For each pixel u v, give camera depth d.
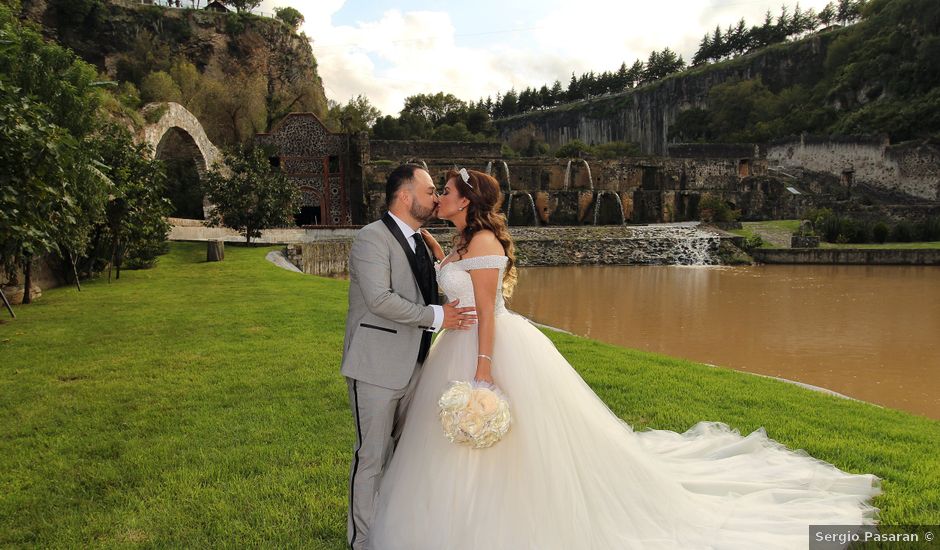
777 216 50.00
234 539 2.97
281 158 45.06
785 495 3.25
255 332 8.76
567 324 15.71
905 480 3.52
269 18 66.38
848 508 3.11
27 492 3.59
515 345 3.00
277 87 66.62
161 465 3.93
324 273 27.80
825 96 75.06
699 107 99.50
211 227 30.42
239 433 4.50
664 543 2.79
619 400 5.32
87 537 3.03
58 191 9.01
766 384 6.30
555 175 49.31
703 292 22.16
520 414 2.85
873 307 18.19
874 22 76.75
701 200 46.00
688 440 4.06
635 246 37.34
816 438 4.34
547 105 133.25
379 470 2.90
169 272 18.64
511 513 2.70
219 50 60.88
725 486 3.34
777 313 17.20
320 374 6.24
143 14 57.12
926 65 62.50
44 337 8.52
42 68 13.23
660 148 104.88
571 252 36.59
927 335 13.77
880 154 55.72
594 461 2.95
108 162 15.80
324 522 3.11
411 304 2.78
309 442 4.29
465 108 86.31
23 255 9.82
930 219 41.03
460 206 3.02
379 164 44.69
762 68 93.00
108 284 15.57
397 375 2.85
